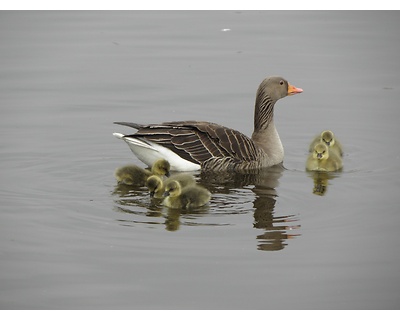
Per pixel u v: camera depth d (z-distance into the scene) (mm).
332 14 30625
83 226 13391
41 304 10992
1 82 22828
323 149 16625
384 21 29641
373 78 23500
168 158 16562
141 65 24484
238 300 11156
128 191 15250
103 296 11219
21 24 28719
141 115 20609
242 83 22938
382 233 13242
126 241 12805
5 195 14906
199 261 12188
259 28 28469
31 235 13039
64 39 26969
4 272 11805
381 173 16609
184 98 21828
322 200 14820
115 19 29734
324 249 12656
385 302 11172
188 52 25797
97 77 23406
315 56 25391
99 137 18984
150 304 11016
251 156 17062
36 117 20250
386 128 19766
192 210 14156
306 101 21859
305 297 11266
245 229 13336
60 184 15656
